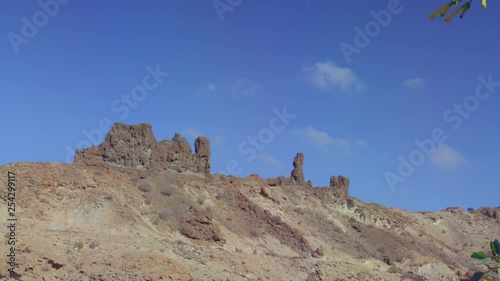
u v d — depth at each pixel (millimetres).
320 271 115625
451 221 183500
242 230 130125
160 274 90938
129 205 120625
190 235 118875
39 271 84062
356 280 116188
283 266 115562
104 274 88125
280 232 135375
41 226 104500
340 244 141875
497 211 193625
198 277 95562
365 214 161000
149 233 113750
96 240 99688
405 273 134625
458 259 159625
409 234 162500
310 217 150250
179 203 128250
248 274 106125
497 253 11047
